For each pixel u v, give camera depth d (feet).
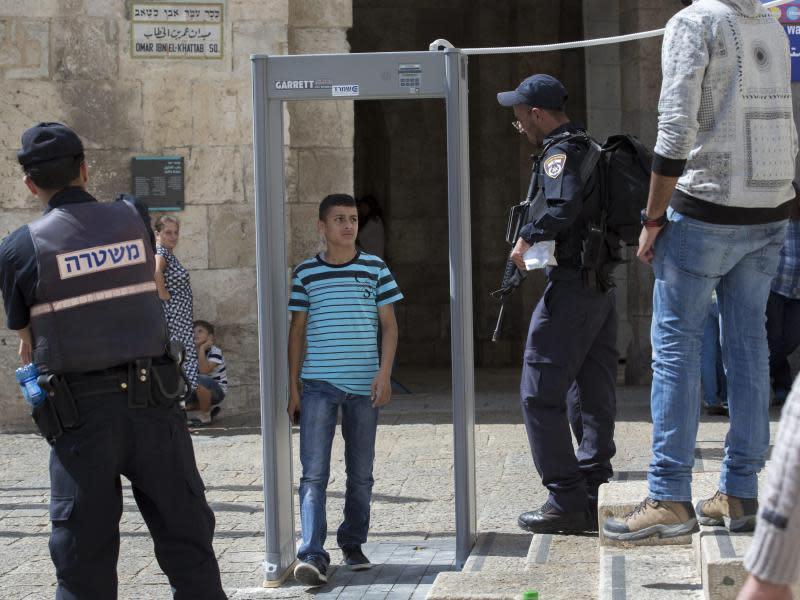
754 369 14.53
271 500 19.86
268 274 20.01
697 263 14.33
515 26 52.29
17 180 35.60
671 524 14.74
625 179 19.15
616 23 45.83
